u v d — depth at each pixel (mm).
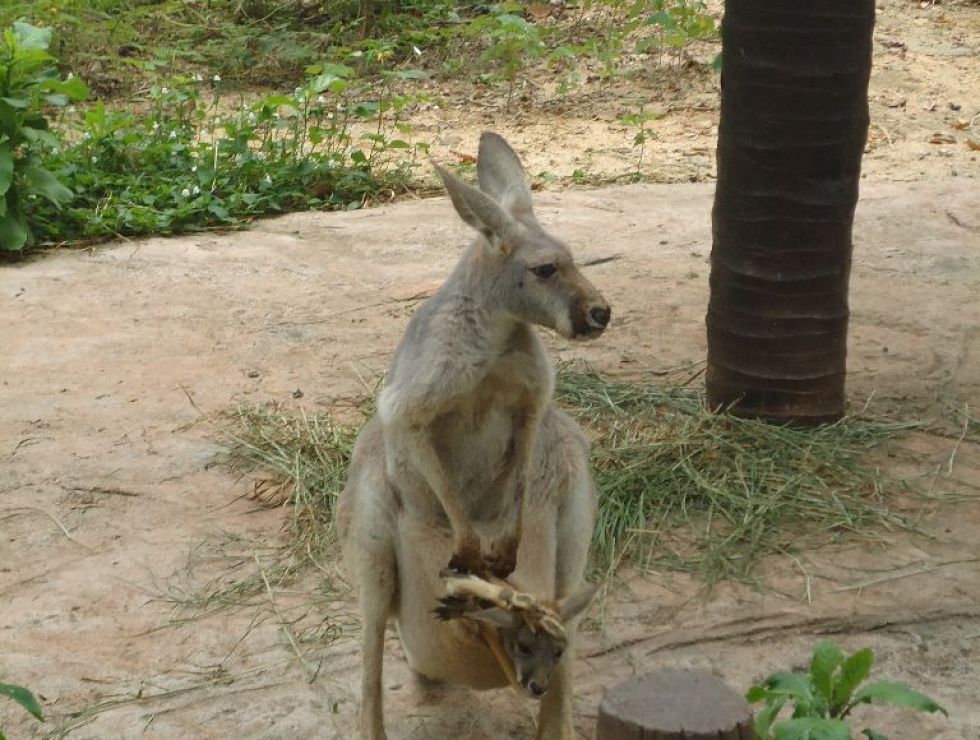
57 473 7297
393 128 14320
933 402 7895
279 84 16047
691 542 6496
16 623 6000
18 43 10867
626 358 8578
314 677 5578
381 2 17375
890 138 13797
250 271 10273
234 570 6418
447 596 4559
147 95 15359
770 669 5555
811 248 7289
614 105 15211
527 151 13688
